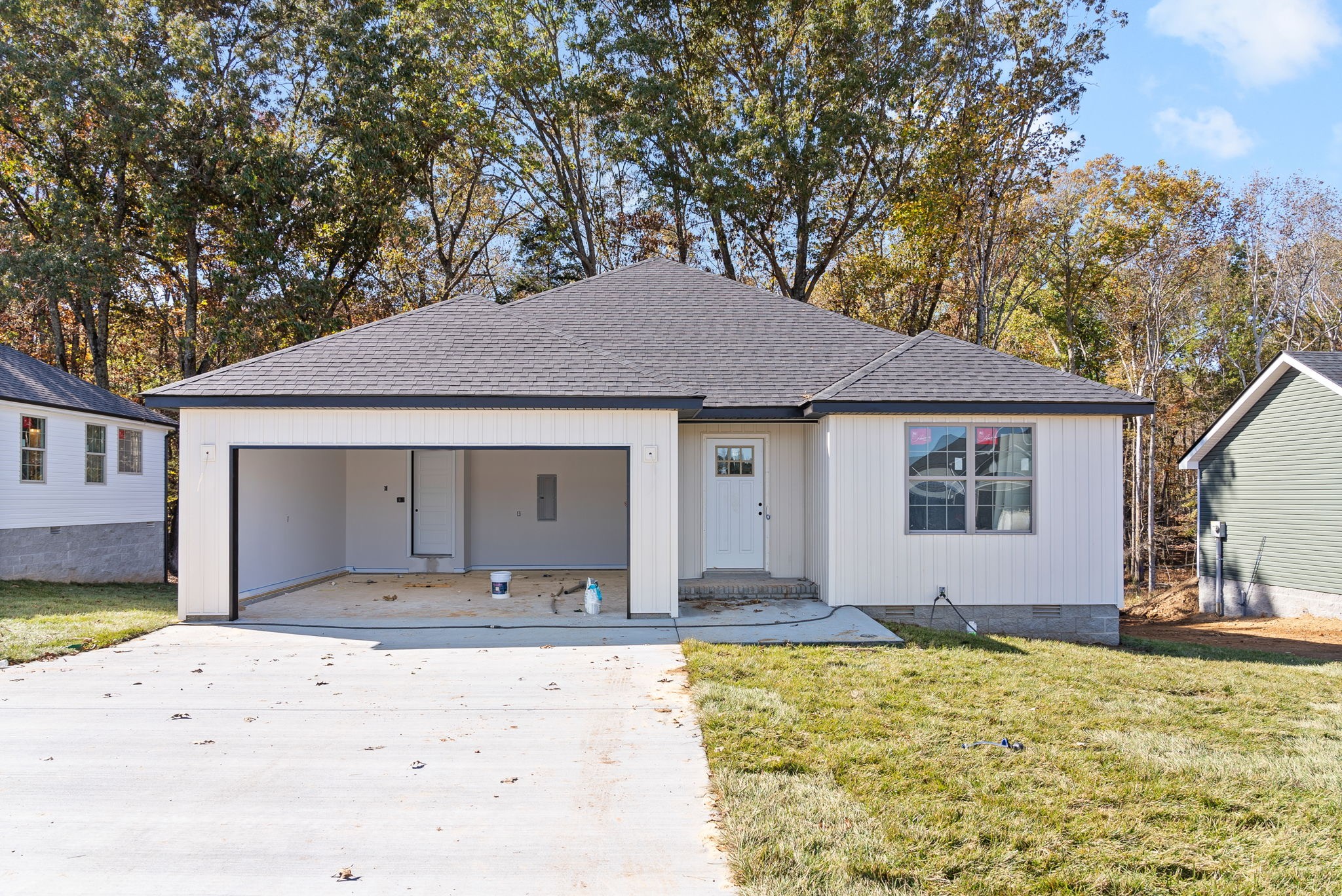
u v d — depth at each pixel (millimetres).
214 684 7094
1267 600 16750
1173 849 4027
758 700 6406
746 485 12141
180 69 20875
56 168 21625
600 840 4152
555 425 9977
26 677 7312
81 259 20266
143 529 19219
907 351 11766
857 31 23906
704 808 4547
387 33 23547
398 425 9883
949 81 24734
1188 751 5406
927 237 24984
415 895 3639
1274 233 26328
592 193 29203
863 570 10742
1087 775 4934
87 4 19688
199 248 23781
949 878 3744
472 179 27844
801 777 4887
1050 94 23906
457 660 8008
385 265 27547
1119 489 10922
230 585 9914
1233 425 17812
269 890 3688
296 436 9836
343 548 14852
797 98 24812
